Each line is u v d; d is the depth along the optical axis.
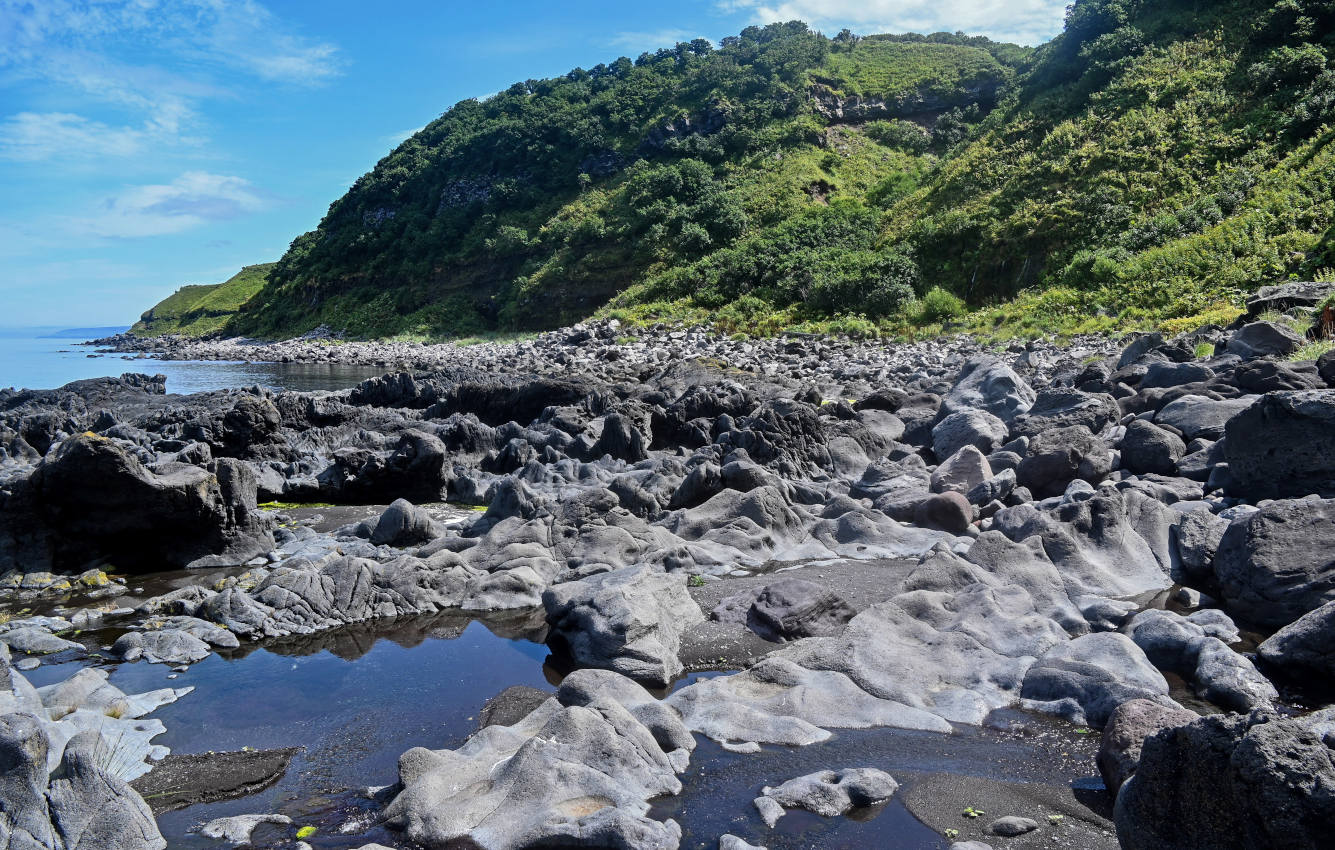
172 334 117.88
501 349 59.72
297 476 19.19
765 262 62.75
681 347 48.12
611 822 5.90
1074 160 53.78
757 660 9.42
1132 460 15.43
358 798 6.87
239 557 13.80
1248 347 21.62
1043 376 27.52
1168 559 11.23
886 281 53.31
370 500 18.80
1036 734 7.50
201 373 56.28
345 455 18.89
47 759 5.89
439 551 12.59
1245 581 9.78
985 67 89.94
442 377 32.00
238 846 6.21
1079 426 15.71
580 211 84.62
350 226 104.44
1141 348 26.56
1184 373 20.33
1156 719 6.57
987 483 14.66
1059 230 49.88
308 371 57.50
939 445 18.89
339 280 97.31
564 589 10.15
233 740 7.88
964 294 52.25
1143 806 5.17
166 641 9.95
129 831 5.99
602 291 73.19
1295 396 12.48
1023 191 54.91
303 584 11.06
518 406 26.67
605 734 6.92
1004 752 7.21
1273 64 50.09
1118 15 63.22
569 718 6.97
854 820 6.29
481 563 12.53
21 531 13.10
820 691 8.12
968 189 59.09
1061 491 14.77
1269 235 39.81
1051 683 8.02
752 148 85.00
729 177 82.00
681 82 98.88
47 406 27.70
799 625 10.02
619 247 76.00
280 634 10.48
